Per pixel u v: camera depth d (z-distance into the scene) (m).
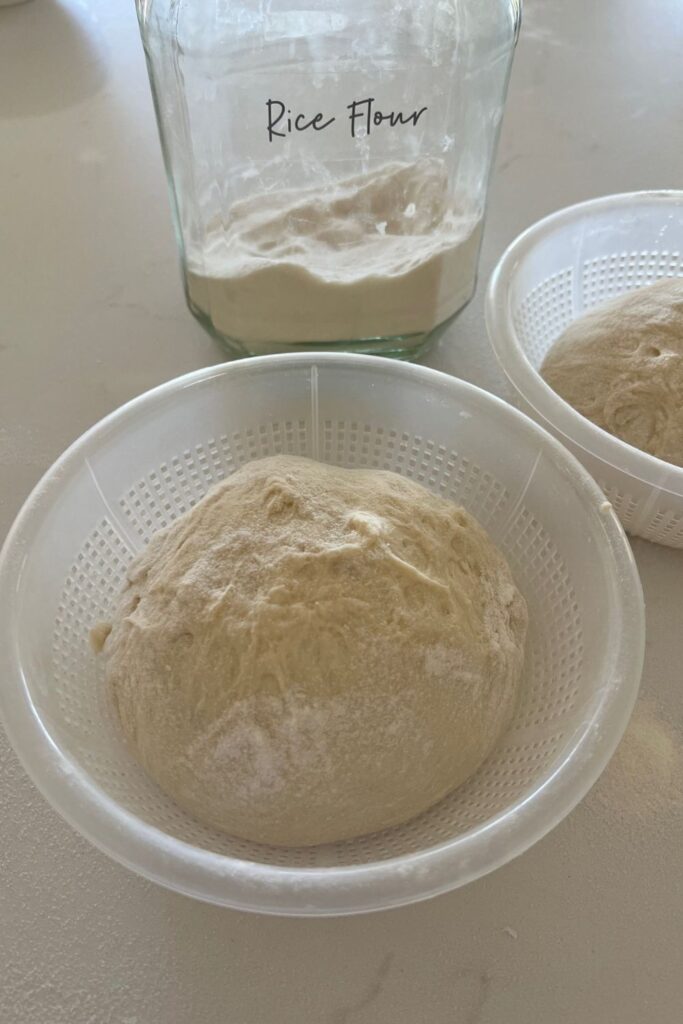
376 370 0.29
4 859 0.23
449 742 0.23
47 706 0.22
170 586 0.24
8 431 0.34
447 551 0.26
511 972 0.21
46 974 0.21
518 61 0.52
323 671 0.22
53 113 0.48
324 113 0.29
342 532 0.24
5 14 0.55
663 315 0.32
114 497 0.28
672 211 0.36
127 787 0.23
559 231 0.35
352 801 0.22
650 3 0.58
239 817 0.22
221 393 0.29
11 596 0.23
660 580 0.30
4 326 0.38
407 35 0.28
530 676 0.26
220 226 0.31
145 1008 0.21
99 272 0.40
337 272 0.31
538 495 0.27
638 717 0.26
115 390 0.35
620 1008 0.21
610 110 0.49
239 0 0.27
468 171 0.32
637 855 0.23
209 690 0.22
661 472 0.27
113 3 0.56
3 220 0.42
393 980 0.21
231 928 0.22
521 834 0.19
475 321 0.38
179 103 0.29
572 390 0.33
